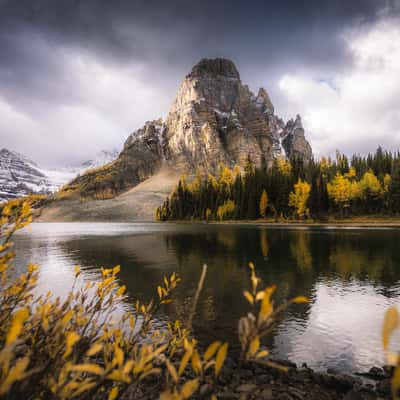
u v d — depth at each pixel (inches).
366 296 406.0
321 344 251.8
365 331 280.4
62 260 785.6
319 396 169.9
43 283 487.8
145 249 1042.1
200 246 1112.8
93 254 920.3
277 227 2445.9
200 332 273.4
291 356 229.9
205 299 390.9
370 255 789.2
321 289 445.4
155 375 113.7
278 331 282.2
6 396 38.4
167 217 4938.5
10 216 57.2
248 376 189.3
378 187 2861.7
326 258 754.2
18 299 58.8
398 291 430.6
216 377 30.8
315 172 3494.1
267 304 29.9
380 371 202.5
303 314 332.5
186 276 547.8
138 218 6235.2
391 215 2701.8
